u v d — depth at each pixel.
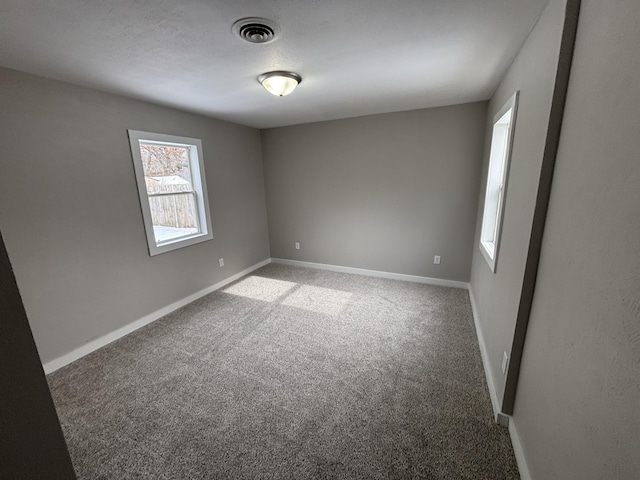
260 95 2.61
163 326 2.80
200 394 1.90
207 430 1.62
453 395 1.84
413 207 3.66
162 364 2.21
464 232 3.46
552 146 1.16
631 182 0.68
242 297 3.46
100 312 2.46
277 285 3.84
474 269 3.22
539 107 1.29
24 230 1.98
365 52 1.76
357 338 2.53
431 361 2.19
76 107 2.21
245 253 4.26
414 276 3.88
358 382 1.98
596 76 0.88
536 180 1.26
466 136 3.20
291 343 2.47
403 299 3.31
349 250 4.22
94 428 1.65
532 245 1.29
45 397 0.53
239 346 2.44
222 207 3.76
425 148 3.42
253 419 1.69
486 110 3.05
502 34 1.54
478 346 2.37
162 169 3.20
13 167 1.91
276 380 2.02
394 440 1.53
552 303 1.13
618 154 0.74
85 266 2.34
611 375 0.73
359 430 1.60
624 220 0.71
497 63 1.95
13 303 0.48
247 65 1.91
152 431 1.62
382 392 1.88
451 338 2.49
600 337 0.79
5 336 0.47
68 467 0.59
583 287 0.90
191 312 3.09
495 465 1.38
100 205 2.41
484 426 1.60
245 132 4.09
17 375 0.49
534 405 1.25
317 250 4.47
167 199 3.20
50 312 2.14
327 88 2.47
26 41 1.50
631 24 0.70
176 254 3.14
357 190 3.94
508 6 1.28
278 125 4.15
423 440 1.52
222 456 1.46
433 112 3.29
